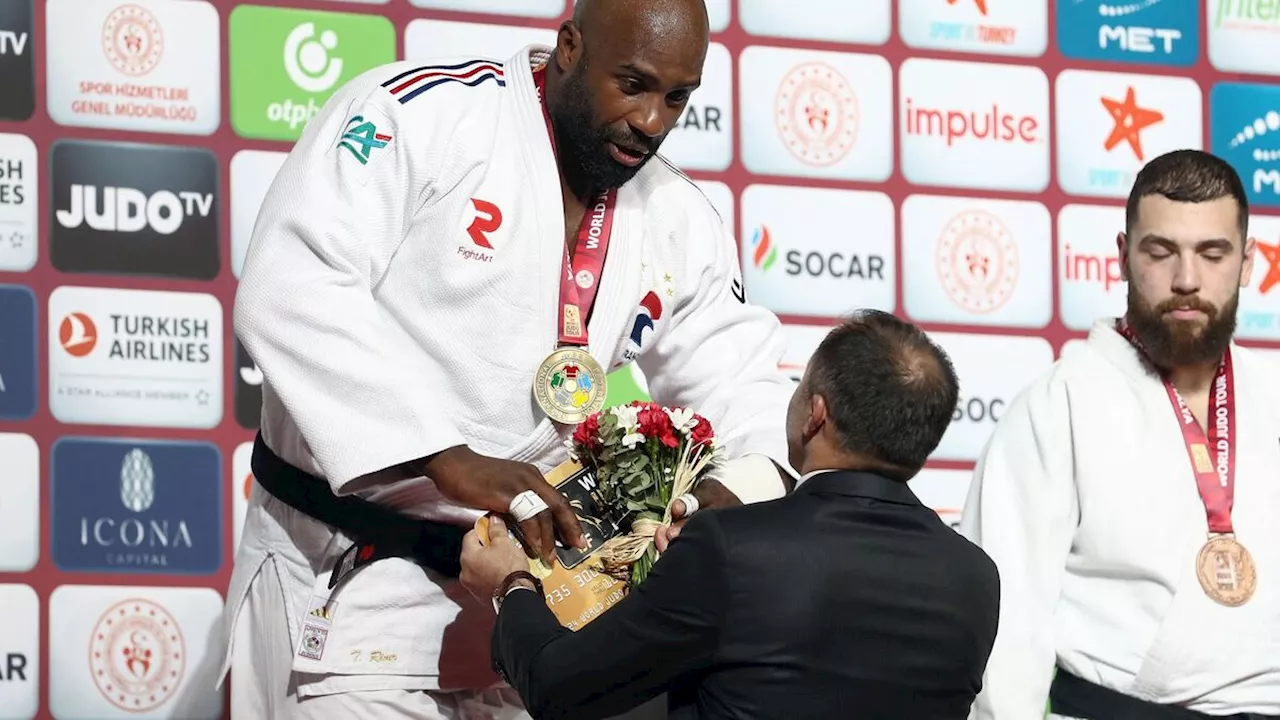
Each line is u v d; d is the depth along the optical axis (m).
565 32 7.25
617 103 7.05
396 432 6.86
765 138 11.48
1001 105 11.86
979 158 11.80
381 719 7.26
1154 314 8.48
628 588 6.88
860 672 6.37
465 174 7.19
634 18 6.98
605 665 6.39
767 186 11.45
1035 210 11.86
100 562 10.39
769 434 7.69
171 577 10.48
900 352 6.66
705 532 6.41
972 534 8.62
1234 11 12.27
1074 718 8.44
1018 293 11.78
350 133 7.14
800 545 6.41
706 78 11.41
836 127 11.59
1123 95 12.06
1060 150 11.93
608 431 6.95
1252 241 8.80
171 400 10.55
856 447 6.64
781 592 6.34
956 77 11.80
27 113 10.48
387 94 7.23
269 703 7.52
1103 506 8.38
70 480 10.38
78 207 10.49
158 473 10.49
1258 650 8.28
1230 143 12.20
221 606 10.54
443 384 7.24
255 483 7.62
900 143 11.69
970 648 6.62
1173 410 8.55
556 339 7.33
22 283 10.41
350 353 6.89
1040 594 8.35
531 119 7.32
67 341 10.44
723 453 7.30
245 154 10.75
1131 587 8.37
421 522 7.35
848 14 11.66
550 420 7.29
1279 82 12.30
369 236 7.05
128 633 10.41
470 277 7.17
